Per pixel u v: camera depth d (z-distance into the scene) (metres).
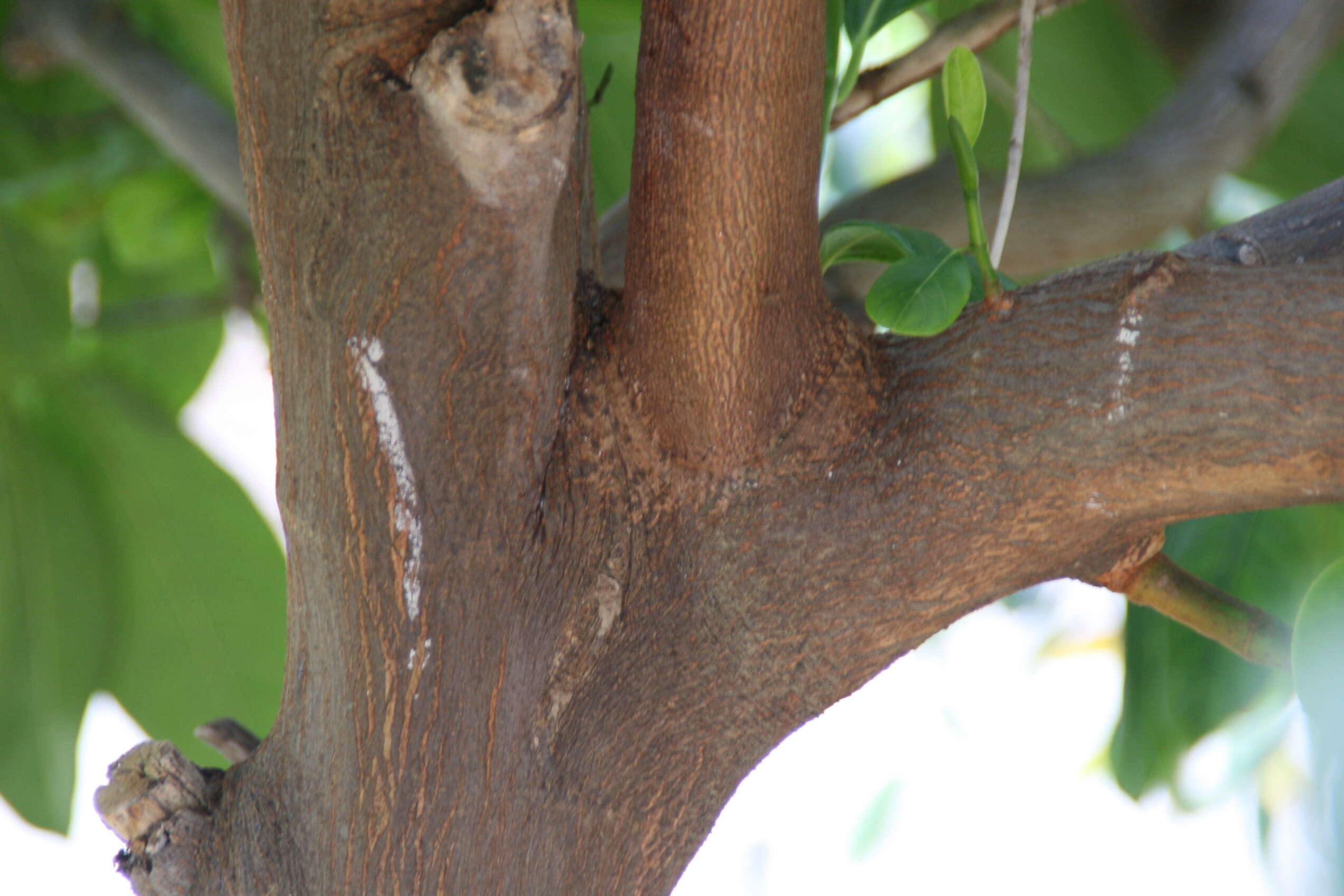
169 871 1.13
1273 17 1.79
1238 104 1.73
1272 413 1.08
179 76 1.85
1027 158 2.28
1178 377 1.09
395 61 1.05
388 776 1.10
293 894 1.12
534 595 1.11
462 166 1.05
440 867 1.11
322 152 1.06
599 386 1.12
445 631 1.10
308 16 1.05
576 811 1.12
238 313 2.32
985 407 1.11
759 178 1.08
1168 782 1.65
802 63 1.07
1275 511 1.55
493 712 1.11
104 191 2.18
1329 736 1.09
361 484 1.09
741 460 1.12
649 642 1.13
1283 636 1.16
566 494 1.12
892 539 1.12
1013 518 1.11
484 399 1.09
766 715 1.14
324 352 1.08
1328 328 1.07
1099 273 1.11
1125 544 1.15
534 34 1.04
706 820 1.14
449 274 1.07
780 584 1.12
